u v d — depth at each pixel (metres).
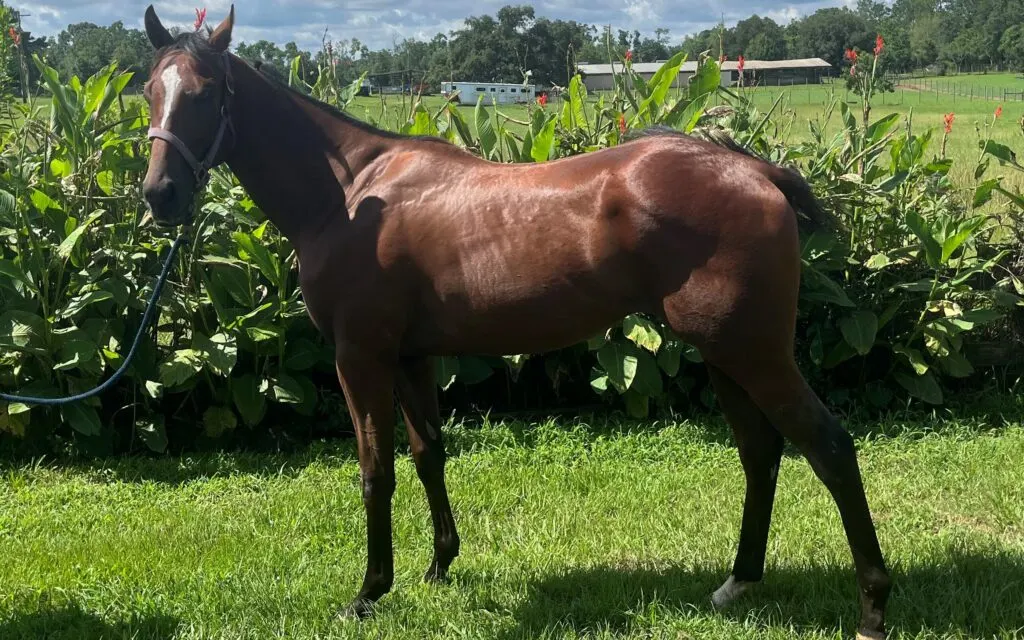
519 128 10.21
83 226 5.00
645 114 5.81
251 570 3.74
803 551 3.75
